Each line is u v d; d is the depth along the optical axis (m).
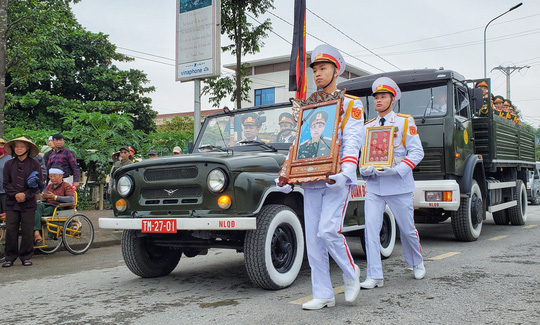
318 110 3.47
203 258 6.57
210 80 17.59
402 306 3.68
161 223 4.25
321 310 3.59
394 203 4.44
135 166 4.62
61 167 8.47
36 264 6.63
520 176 10.80
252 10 17.25
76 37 24.17
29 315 3.75
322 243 3.60
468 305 3.68
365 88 7.93
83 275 5.55
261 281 4.19
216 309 3.73
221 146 5.64
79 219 7.87
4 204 6.86
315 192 3.54
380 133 4.42
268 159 4.49
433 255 6.20
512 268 5.16
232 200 4.10
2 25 8.91
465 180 7.36
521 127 10.63
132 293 4.42
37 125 21.06
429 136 7.21
